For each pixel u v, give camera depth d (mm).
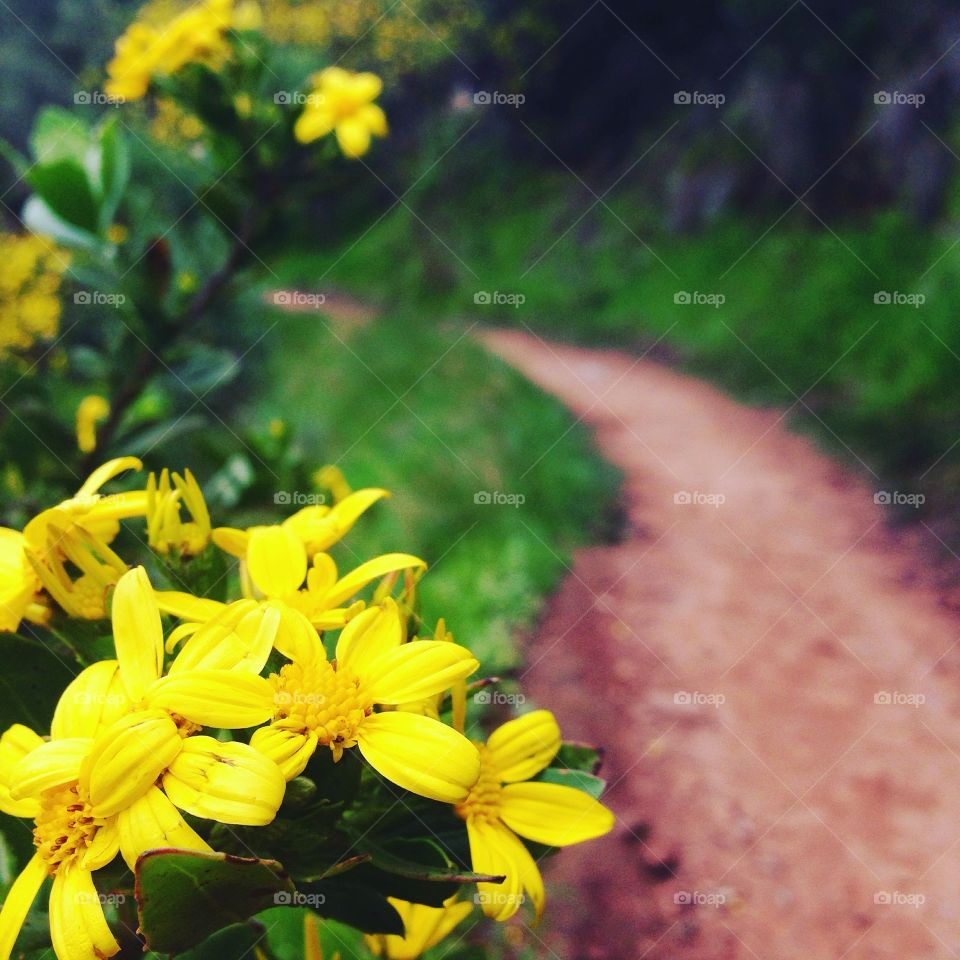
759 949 2930
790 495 6492
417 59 9633
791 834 3402
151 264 1983
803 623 4793
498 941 2779
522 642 4469
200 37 1886
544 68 15688
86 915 683
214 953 836
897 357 7957
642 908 3043
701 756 3768
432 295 14523
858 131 11578
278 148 1984
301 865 790
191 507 936
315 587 844
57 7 5629
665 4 14641
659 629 4727
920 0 11000
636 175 14797
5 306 2434
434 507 5500
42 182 1853
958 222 9406
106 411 2117
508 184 16109
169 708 691
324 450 6031
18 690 830
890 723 3979
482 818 863
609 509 6363
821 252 10773
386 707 761
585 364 11203
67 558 882
